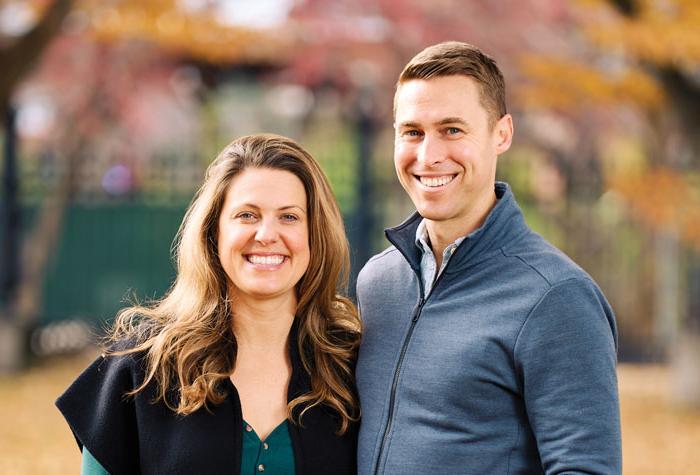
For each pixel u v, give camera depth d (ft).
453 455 8.40
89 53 39.99
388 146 43.09
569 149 43.65
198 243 9.39
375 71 38.09
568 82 28.35
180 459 8.79
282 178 9.31
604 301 8.56
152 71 41.88
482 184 8.95
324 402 9.31
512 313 8.43
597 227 39.93
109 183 45.34
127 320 9.74
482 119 8.84
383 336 9.39
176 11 33.27
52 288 41.27
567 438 8.05
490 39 34.71
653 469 23.53
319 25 37.22
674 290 36.45
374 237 39.58
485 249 8.91
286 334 9.59
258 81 42.91
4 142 38.96
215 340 9.16
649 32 24.89
